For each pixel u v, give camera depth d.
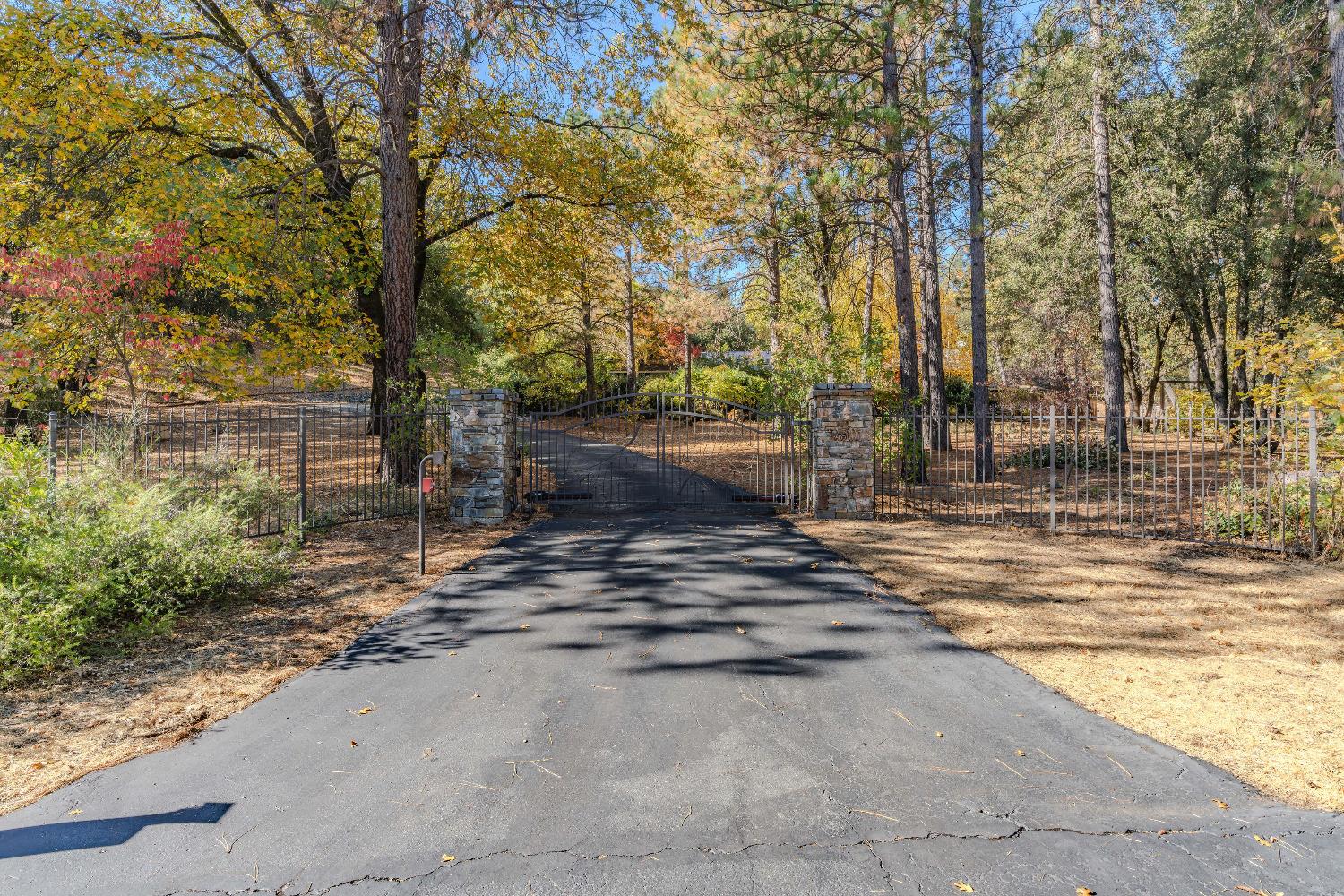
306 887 2.71
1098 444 16.30
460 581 7.02
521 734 3.96
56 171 11.62
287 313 12.41
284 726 4.07
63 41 10.20
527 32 11.73
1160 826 3.08
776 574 7.23
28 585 5.27
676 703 4.36
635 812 3.20
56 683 4.63
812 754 3.74
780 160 16.31
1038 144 18.81
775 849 2.92
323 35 10.45
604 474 14.91
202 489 8.52
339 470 14.10
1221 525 8.90
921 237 16.94
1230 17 16.11
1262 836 3.01
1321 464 8.53
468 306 26.45
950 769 3.58
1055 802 3.28
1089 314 23.22
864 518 10.26
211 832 3.05
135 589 5.73
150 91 11.51
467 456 9.92
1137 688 4.59
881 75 15.16
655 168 15.66
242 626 5.74
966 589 6.77
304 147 13.90
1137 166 19.92
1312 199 12.46
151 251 9.80
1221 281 19.80
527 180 14.19
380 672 4.85
